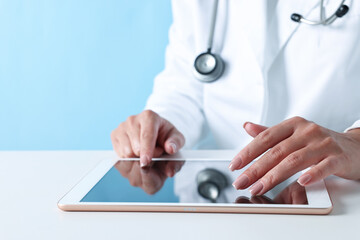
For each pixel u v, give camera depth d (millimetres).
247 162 596
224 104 1121
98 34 2035
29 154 827
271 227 434
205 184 572
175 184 575
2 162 764
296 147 580
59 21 2049
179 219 459
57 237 419
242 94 1083
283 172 535
